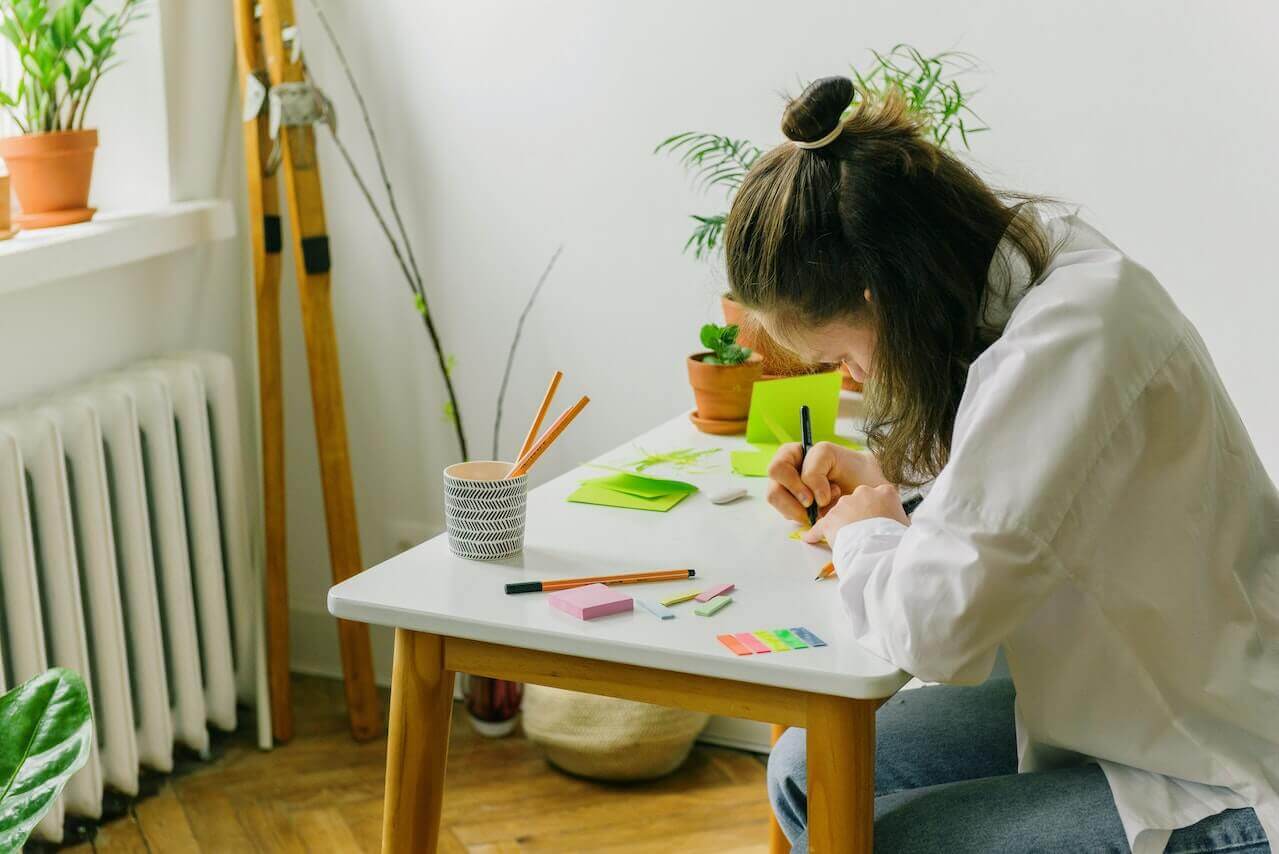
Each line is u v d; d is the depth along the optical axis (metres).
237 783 2.49
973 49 2.23
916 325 1.17
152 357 2.54
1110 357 1.07
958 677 1.07
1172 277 2.20
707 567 1.31
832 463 1.45
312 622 2.95
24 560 2.04
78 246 2.21
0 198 2.14
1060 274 1.15
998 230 1.19
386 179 2.69
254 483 2.86
